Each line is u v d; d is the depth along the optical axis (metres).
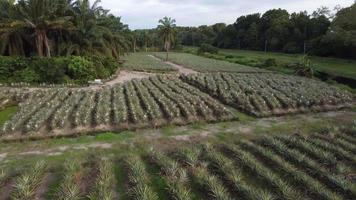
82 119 22.25
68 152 17.36
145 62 66.88
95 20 46.12
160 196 13.02
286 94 31.47
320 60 71.25
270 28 106.75
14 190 13.05
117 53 52.09
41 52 41.78
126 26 85.62
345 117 25.44
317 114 26.30
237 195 13.19
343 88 38.72
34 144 18.50
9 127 20.34
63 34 45.34
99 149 17.83
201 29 161.88
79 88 34.94
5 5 41.44
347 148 18.25
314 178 14.72
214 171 15.14
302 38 94.06
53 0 41.91
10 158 16.48
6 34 39.75
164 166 15.03
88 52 45.25
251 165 15.35
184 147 17.81
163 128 21.66
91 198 12.31
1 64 36.06
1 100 27.94
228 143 18.89
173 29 75.25
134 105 26.05
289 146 18.64
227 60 79.62
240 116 25.20
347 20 60.00
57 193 12.90
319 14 97.62
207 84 36.66
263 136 19.84
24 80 35.78
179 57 86.00
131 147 18.06
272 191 13.47
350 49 68.50
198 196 13.09
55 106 25.38
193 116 23.80
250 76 45.41
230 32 130.38
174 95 30.23
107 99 28.23
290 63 62.91
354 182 14.36
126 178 14.47
